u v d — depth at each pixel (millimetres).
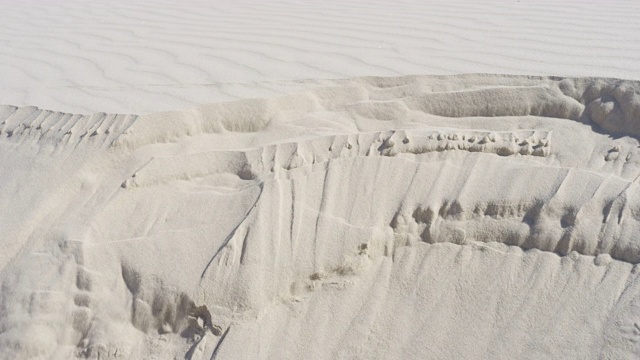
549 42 4410
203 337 2463
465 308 2523
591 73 3416
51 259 2607
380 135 2939
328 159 2891
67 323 2520
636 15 5230
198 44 4914
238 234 2590
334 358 2428
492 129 3186
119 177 2932
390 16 5656
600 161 2859
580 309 2430
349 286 2590
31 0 7285
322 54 4445
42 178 2947
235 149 3021
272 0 6715
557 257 2559
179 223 2709
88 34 5430
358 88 3627
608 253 2510
